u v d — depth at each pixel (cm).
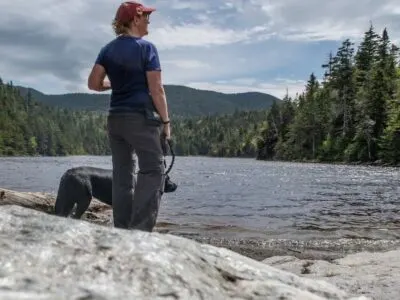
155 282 172
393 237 910
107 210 1138
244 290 197
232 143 16025
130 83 437
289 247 794
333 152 7750
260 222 1130
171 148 457
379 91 6950
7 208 213
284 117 10119
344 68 8081
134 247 192
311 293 218
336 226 1066
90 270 168
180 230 970
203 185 2545
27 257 166
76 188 717
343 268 539
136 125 434
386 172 4259
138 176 436
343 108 7912
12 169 4375
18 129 14000
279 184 2656
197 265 200
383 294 412
